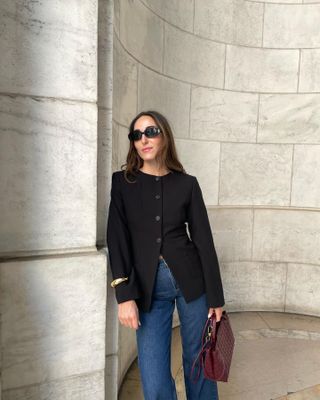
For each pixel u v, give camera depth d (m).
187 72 3.29
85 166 1.58
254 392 2.38
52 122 1.50
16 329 1.48
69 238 1.58
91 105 1.56
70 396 1.63
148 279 1.55
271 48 3.57
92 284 1.61
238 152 3.64
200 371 1.72
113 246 1.54
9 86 1.41
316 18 3.48
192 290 1.60
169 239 1.57
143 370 1.62
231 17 3.46
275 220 3.66
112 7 1.70
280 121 3.64
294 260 3.67
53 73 1.48
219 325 1.65
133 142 1.60
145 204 1.57
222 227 3.58
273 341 3.13
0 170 1.42
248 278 3.73
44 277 1.51
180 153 3.34
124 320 1.50
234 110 3.58
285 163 3.68
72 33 1.49
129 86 2.48
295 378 2.55
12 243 1.47
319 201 3.62
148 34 2.78
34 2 1.42
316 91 3.54
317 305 3.64
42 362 1.55
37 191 1.50
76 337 1.61
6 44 1.39
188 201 1.62
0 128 1.41
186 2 3.19
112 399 1.87
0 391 1.41
